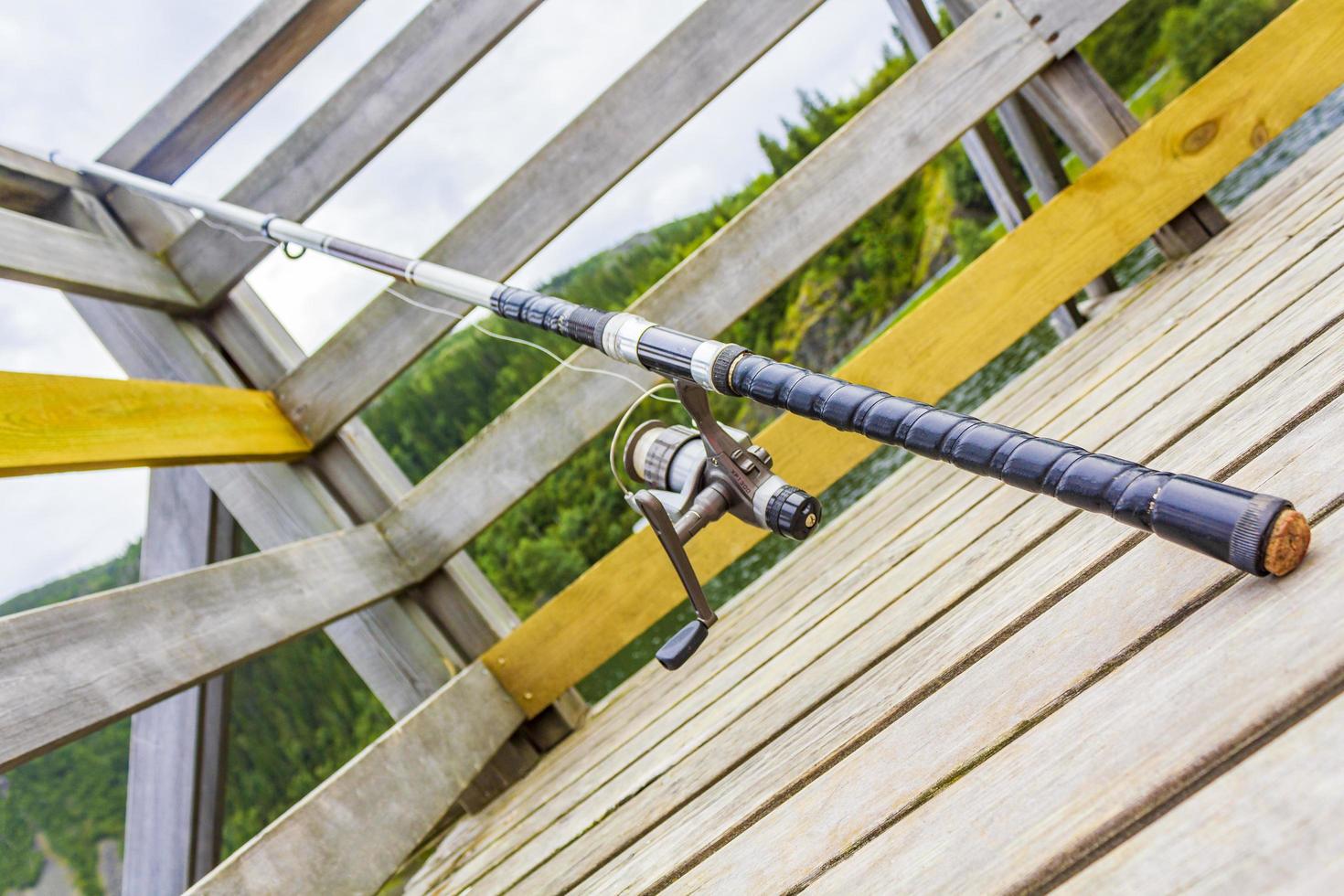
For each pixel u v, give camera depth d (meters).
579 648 2.75
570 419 2.67
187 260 2.71
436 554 2.74
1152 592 0.92
